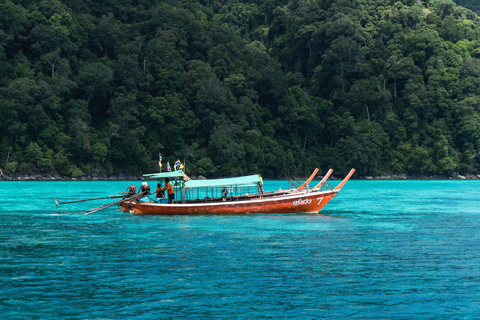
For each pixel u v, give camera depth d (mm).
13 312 26469
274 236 48625
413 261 37719
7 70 187500
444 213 71875
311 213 66938
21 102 175375
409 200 98438
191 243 44688
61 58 196000
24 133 175875
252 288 30578
